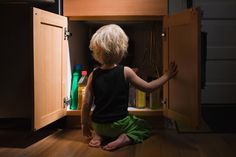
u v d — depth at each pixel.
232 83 2.93
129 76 1.65
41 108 1.60
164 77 1.72
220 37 2.89
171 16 1.76
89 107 1.67
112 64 1.66
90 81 1.67
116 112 1.62
